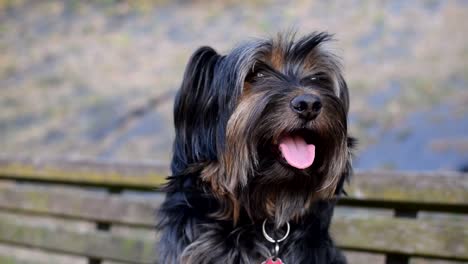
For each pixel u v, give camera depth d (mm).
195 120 2631
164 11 12312
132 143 8602
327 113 2459
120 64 10938
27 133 9508
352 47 9469
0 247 5840
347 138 2662
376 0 10656
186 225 2615
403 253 3025
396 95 8234
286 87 2465
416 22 9789
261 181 2555
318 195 2617
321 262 2621
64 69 11109
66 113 9781
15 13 13273
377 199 3111
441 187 2943
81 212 4074
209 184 2609
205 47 2660
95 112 9672
